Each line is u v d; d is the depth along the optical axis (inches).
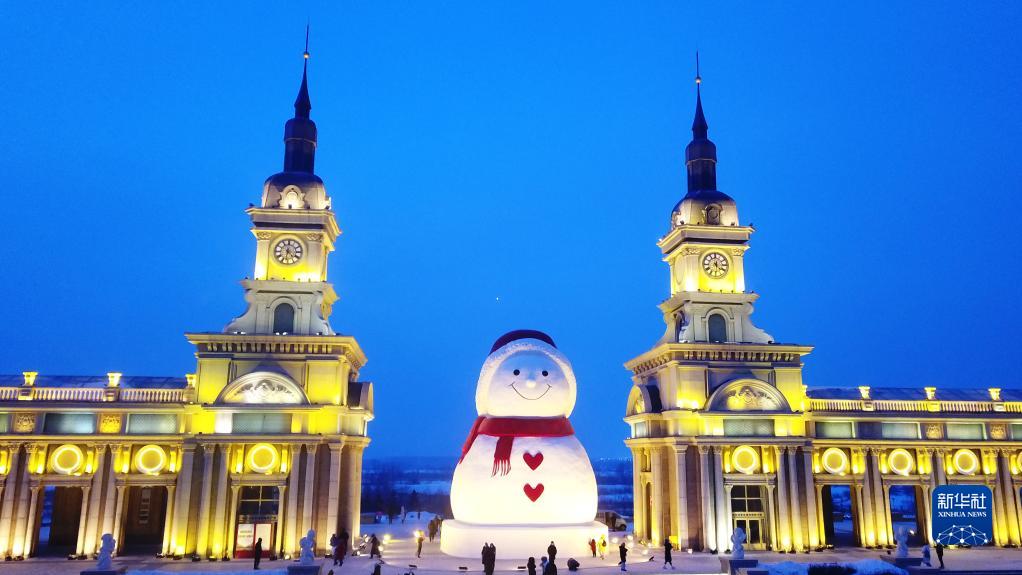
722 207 2251.5
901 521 2957.7
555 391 1873.8
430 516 3329.2
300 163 2148.1
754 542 2017.7
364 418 2039.9
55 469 1859.0
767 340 2160.4
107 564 1489.9
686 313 2160.4
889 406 2166.6
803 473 2044.8
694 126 2393.0
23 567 1696.6
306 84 2223.2
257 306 1983.3
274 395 1882.4
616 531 2620.6
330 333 2012.8
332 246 2204.7
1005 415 2159.2
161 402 1904.5
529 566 1460.4
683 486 2007.9
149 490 2207.2
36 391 1900.8
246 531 1839.3
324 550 1829.5
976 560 1823.3
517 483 1776.6
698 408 2058.3
